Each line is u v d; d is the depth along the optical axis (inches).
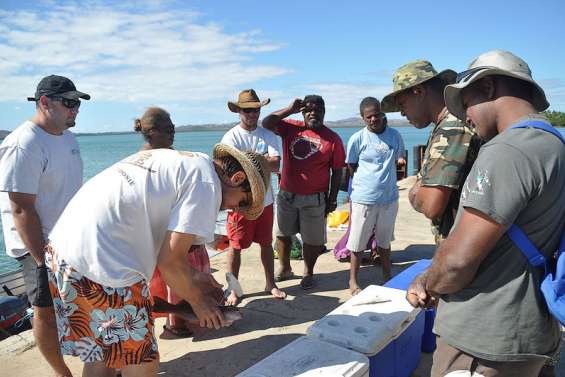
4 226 111.2
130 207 78.5
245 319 157.6
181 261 79.4
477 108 69.1
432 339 129.3
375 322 102.3
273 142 176.6
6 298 187.3
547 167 60.5
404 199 375.9
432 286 69.5
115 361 82.3
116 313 80.5
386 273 189.5
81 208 81.1
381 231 182.7
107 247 78.1
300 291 182.5
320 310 164.4
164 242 78.2
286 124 181.0
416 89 97.3
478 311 66.7
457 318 69.1
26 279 111.4
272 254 177.9
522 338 64.6
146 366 84.9
